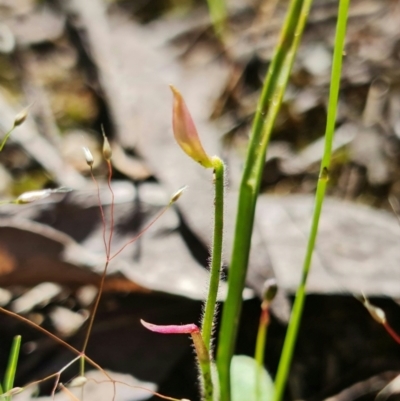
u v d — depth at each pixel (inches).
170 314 14.5
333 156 18.5
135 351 14.1
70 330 14.5
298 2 12.2
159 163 16.7
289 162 18.6
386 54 21.2
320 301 14.7
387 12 23.2
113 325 14.4
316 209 12.6
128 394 13.6
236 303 12.5
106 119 20.0
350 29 23.0
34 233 14.3
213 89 21.6
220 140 19.2
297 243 14.9
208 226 15.0
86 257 14.4
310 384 14.2
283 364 13.0
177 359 14.1
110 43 22.6
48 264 14.4
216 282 11.7
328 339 14.6
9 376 12.2
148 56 22.6
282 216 15.3
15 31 24.2
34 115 19.8
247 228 12.4
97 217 15.2
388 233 15.1
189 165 16.4
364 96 20.1
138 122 18.7
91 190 15.4
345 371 14.3
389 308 14.6
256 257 14.7
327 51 22.1
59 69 22.6
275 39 23.5
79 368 13.9
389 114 19.1
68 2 23.4
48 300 14.9
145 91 20.4
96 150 18.9
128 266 14.5
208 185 15.8
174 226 15.2
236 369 13.6
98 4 23.7
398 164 17.8
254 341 14.5
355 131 19.0
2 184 17.2
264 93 12.3
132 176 16.7
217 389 12.8
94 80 21.4
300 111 20.0
